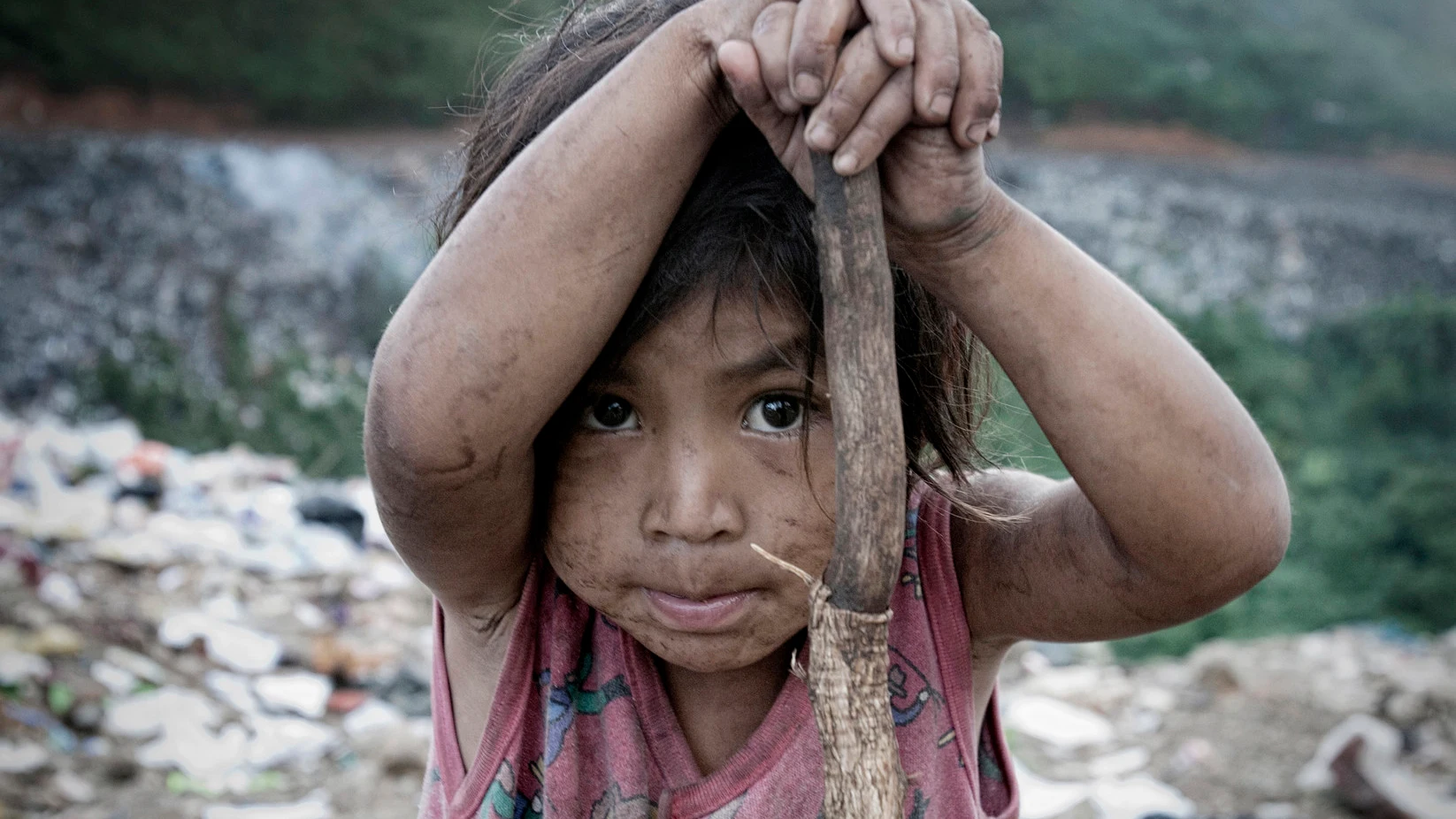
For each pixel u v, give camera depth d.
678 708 1.22
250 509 4.98
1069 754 3.98
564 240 0.94
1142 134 19.94
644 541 1.05
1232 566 1.03
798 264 1.00
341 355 11.47
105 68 15.44
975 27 0.88
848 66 0.85
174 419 8.59
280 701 3.74
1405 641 5.05
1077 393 0.96
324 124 16.45
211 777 3.32
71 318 10.52
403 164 13.81
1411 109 21.55
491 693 1.24
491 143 1.17
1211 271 15.24
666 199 0.96
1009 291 0.95
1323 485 9.26
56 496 4.69
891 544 0.90
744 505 1.03
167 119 15.70
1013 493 1.25
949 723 1.21
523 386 0.96
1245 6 21.97
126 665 3.74
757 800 1.17
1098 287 0.97
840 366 0.88
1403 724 4.13
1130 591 1.10
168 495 5.09
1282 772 3.83
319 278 11.95
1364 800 3.60
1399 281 16.30
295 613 4.34
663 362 1.01
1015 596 1.20
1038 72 19.89
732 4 0.92
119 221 11.89
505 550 1.12
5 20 15.09
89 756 3.32
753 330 1.00
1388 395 11.95
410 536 1.08
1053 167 17.45
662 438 1.04
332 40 16.52
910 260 0.97
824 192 0.87
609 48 1.10
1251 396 10.96
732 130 1.03
